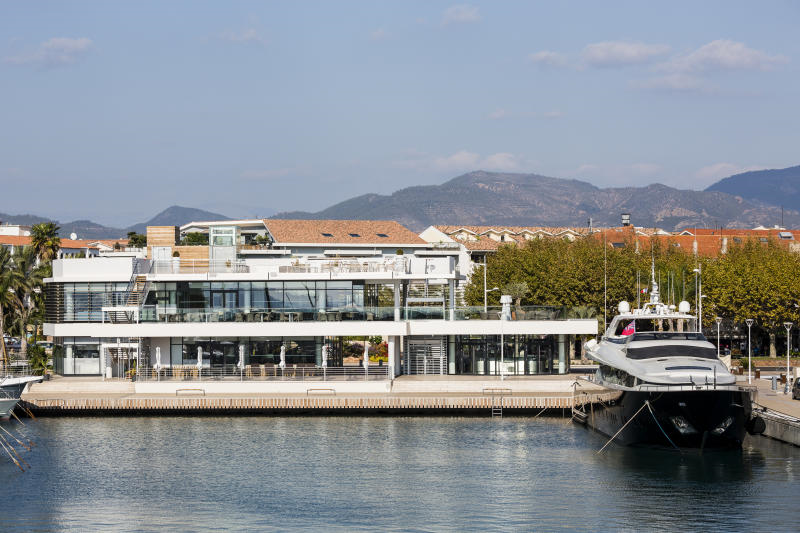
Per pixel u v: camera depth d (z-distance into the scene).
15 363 88.25
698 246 170.12
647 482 54.00
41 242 117.62
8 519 48.62
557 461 59.16
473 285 124.75
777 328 116.88
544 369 84.12
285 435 67.19
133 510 50.03
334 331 80.19
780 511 48.44
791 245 181.88
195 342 82.94
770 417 65.38
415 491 53.00
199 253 95.56
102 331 80.81
